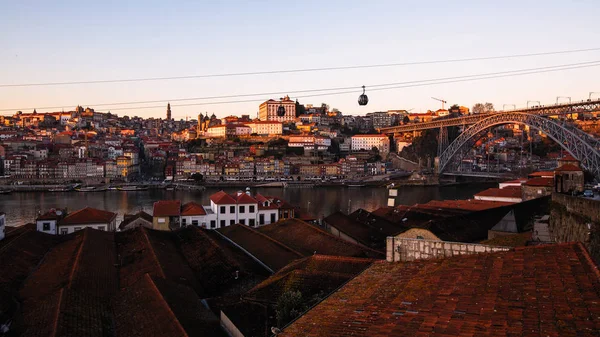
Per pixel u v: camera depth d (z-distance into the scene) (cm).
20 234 7494
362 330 1841
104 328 4056
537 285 1870
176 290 4691
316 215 15838
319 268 4531
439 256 2881
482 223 6562
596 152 16162
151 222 9550
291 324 2192
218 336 3747
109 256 6650
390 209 10444
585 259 2045
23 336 3766
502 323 1567
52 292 4791
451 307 1827
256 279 5319
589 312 1521
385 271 2817
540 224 5356
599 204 3788
